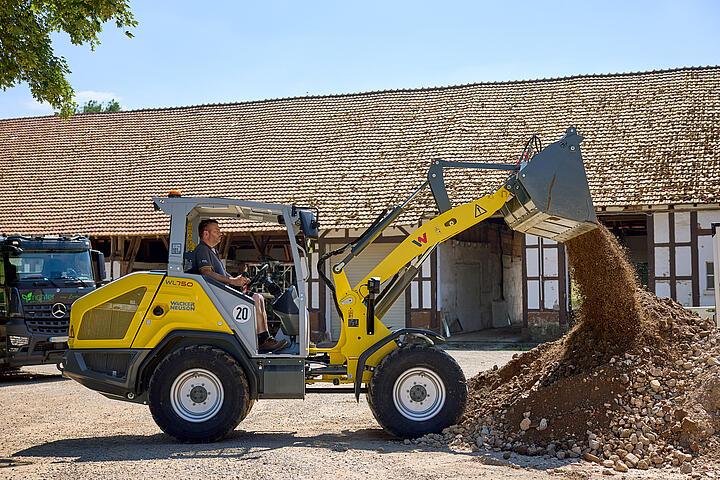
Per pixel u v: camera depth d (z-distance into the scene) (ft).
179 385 29.55
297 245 30.89
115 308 30.37
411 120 93.30
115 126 104.37
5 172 96.94
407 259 31.60
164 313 30.12
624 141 81.25
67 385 50.39
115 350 30.12
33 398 44.42
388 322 81.92
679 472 24.34
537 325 77.87
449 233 31.71
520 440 27.86
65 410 39.78
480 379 35.09
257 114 101.60
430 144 87.56
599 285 31.71
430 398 29.68
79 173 95.04
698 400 26.94
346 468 24.36
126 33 41.60
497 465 25.13
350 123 95.30
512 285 106.93
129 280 30.40
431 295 80.18
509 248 106.11
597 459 25.58
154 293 30.22
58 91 41.37
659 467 24.91
